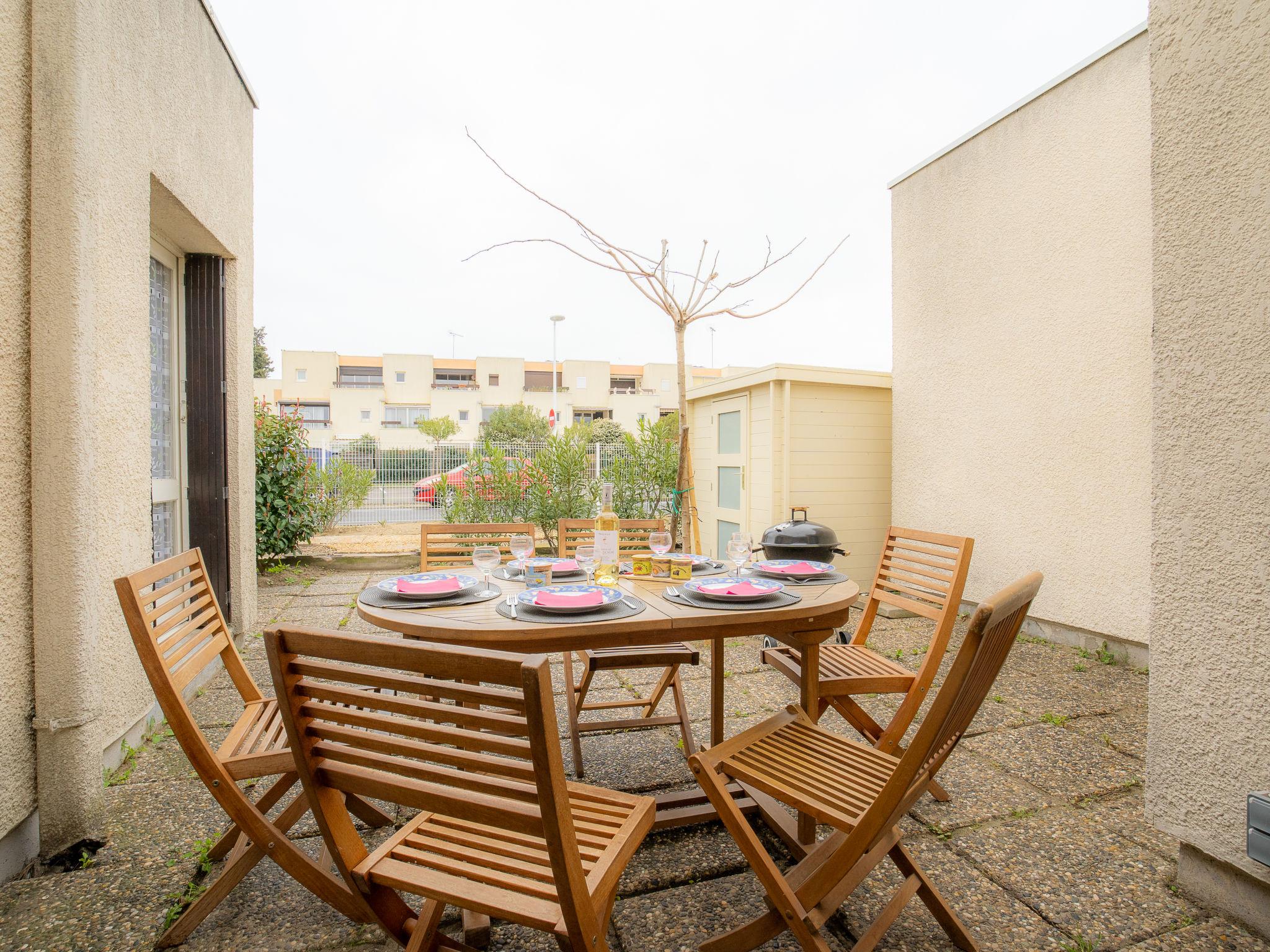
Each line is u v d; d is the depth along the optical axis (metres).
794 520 4.93
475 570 2.98
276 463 7.57
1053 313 4.62
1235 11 1.75
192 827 2.31
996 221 5.05
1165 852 2.15
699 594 2.33
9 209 2.05
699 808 2.34
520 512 8.34
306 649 1.20
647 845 2.20
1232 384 1.77
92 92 2.26
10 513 2.04
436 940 1.48
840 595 2.39
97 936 1.74
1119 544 4.20
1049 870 2.05
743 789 2.43
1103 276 4.28
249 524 4.80
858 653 2.91
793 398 5.88
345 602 6.07
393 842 1.44
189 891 1.92
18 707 2.05
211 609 2.24
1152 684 2.00
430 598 2.26
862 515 6.16
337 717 1.25
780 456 5.88
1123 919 1.82
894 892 1.95
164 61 3.29
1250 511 1.72
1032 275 4.77
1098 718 3.32
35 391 2.11
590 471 8.56
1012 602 1.41
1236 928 1.78
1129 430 4.13
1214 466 1.81
